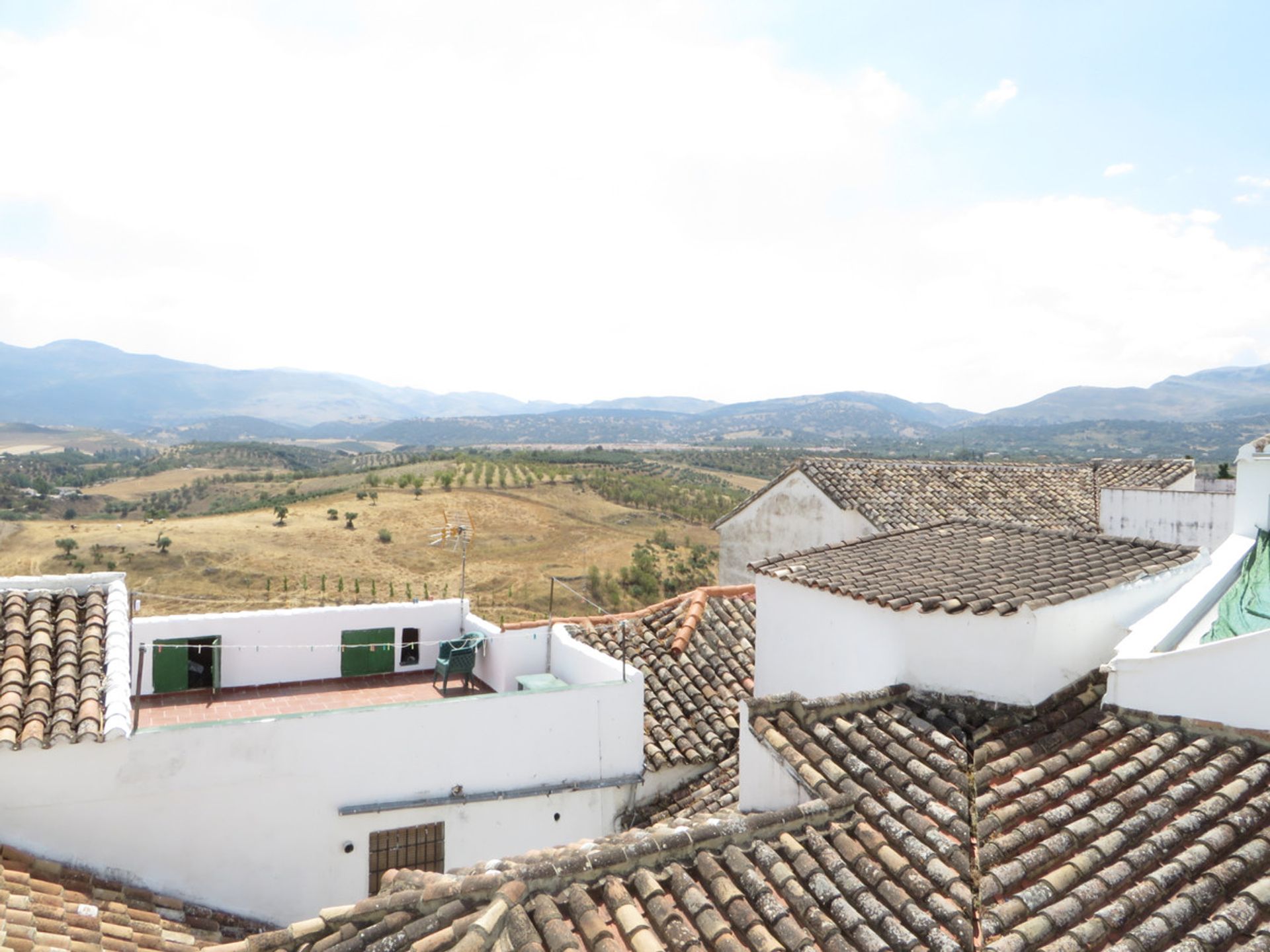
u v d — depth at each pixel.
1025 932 5.00
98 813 8.29
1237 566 9.19
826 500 23.12
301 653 13.20
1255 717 6.57
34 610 9.51
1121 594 8.34
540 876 5.43
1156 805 6.01
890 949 5.16
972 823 6.10
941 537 11.55
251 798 9.00
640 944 4.95
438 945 4.96
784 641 10.49
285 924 9.16
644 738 11.34
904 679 8.44
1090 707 7.50
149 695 12.35
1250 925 4.89
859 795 6.65
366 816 9.53
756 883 5.62
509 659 13.00
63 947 6.77
